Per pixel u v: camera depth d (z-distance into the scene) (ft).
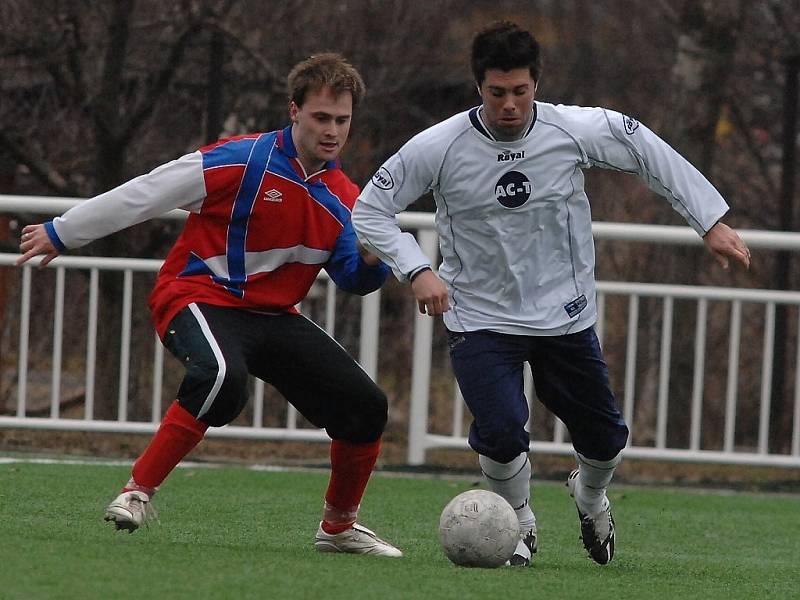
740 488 100.48
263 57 131.95
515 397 58.75
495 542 54.95
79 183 130.93
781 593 55.36
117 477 86.07
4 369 115.75
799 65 127.24
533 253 59.00
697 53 133.39
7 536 56.18
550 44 221.66
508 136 57.98
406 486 91.15
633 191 163.02
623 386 121.29
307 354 59.31
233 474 92.32
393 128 144.56
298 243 59.41
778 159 172.14
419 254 56.85
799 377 98.07
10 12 123.34
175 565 49.88
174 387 115.03
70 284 118.01
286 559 54.39
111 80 122.01
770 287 147.64
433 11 146.30
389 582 49.70
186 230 59.77
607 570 60.59
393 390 130.41
